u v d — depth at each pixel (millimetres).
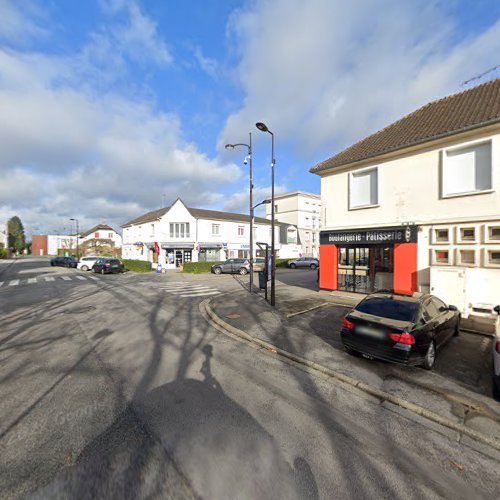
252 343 6035
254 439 2939
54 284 15305
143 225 32719
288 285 14938
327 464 2621
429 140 8242
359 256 10641
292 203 40062
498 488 2404
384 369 4688
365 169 10141
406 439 3037
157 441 2871
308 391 4027
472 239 7832
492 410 3553
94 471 2471
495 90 8914
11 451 2697
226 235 30922
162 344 5824
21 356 5113
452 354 5348
